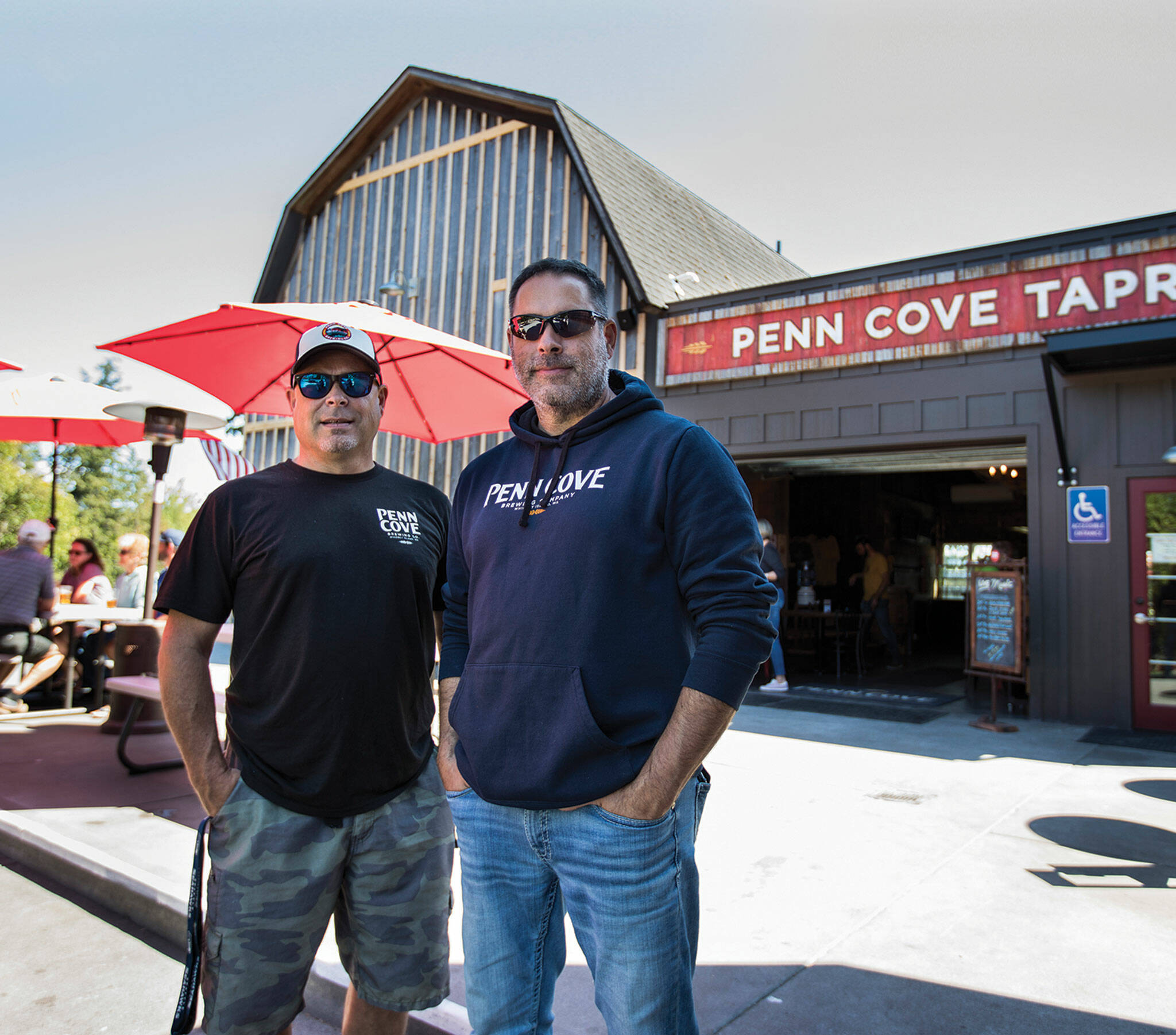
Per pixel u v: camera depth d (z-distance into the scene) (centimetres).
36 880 336
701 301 898
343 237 1325
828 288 814
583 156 1012
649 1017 129
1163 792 445
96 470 3428
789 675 993
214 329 397
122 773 470
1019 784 461
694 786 146
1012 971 246
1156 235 656
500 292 1099
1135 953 257
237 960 167
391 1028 188
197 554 179
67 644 683
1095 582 667
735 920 280
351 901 181
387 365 442
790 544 1224
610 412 149
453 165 1189
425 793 189
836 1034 213
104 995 248
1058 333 584
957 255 742
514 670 141
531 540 146
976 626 680
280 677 175
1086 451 679
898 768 497
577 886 135
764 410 851
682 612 140
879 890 306
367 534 184
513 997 145
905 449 786
